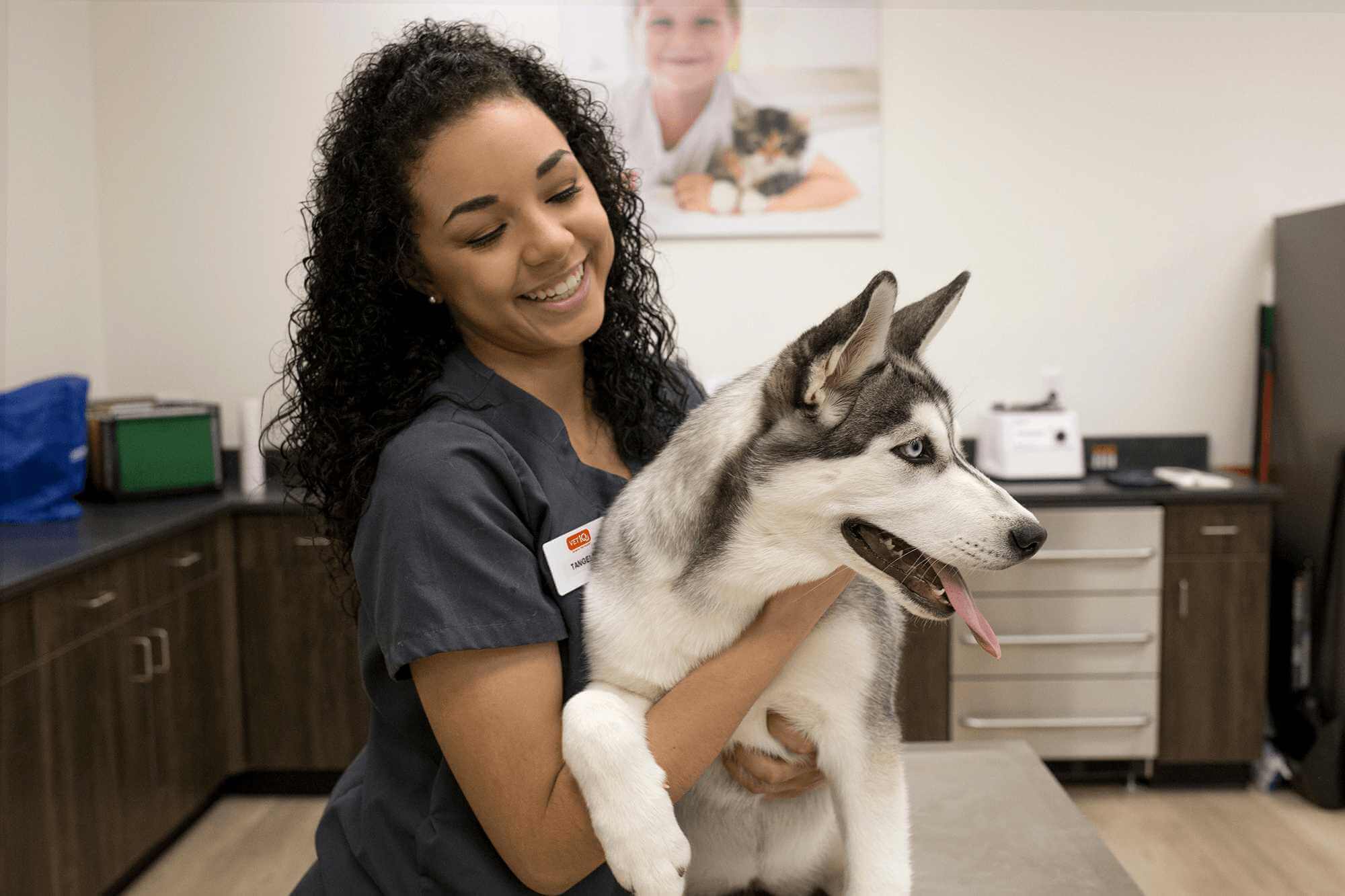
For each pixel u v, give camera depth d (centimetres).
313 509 119
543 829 93
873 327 106
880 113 342
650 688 109
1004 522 102
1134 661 307
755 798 123
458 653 95
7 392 289
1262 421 338
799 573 107
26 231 314
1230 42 339
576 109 121
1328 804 299
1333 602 305
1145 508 302
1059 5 339
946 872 137
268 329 353
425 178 100
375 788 109
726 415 111
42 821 217
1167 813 300
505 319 106
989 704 309
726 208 346
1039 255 348
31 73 316
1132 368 351
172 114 347
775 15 338
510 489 105
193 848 285
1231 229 345
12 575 211
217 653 304
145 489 312
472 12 338
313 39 342
